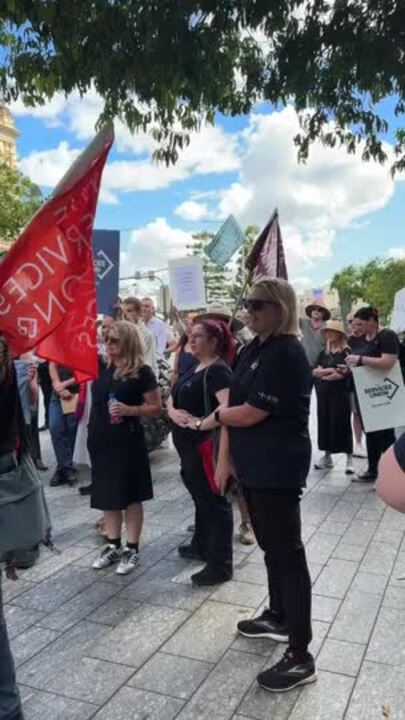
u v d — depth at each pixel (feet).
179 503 19.15
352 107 18.81
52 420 21.56
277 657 10.28
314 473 22.39
